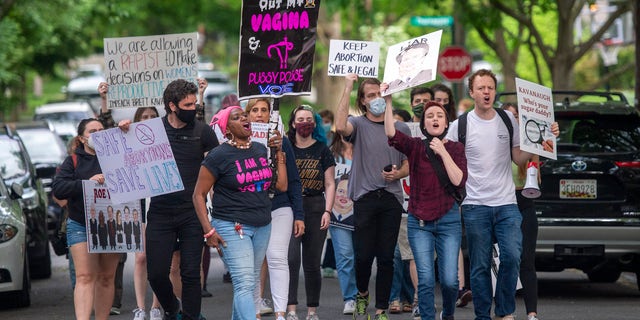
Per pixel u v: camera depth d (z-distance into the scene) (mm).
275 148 16984
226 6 77125
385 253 17625
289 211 17281
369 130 17641
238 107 15312
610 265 21078
